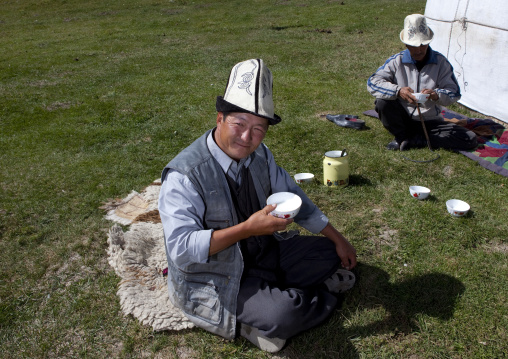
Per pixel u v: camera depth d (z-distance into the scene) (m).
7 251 3.21
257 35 10.99
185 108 6.17
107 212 3.64
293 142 4.76
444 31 5.91
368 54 8.43
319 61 8.22
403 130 4.43
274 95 6.41
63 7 17.83
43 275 2.95
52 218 3.60
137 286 2.71
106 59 9.59
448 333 2.30
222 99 1.87
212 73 7.94
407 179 3.86
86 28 13.81
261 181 2.23
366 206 3.49
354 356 2.21
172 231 1.96
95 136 5.34
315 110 5.74
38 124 5.94
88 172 4.38
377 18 11.96
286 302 2.08
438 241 3.01
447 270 2.73
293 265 2.41
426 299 2.52
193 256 1.96
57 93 7.32
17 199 3.91
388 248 2.97
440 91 4.06
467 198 3.50
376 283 2.66
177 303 2.31
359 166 4.13
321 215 2.43
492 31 5.01
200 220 2.06
